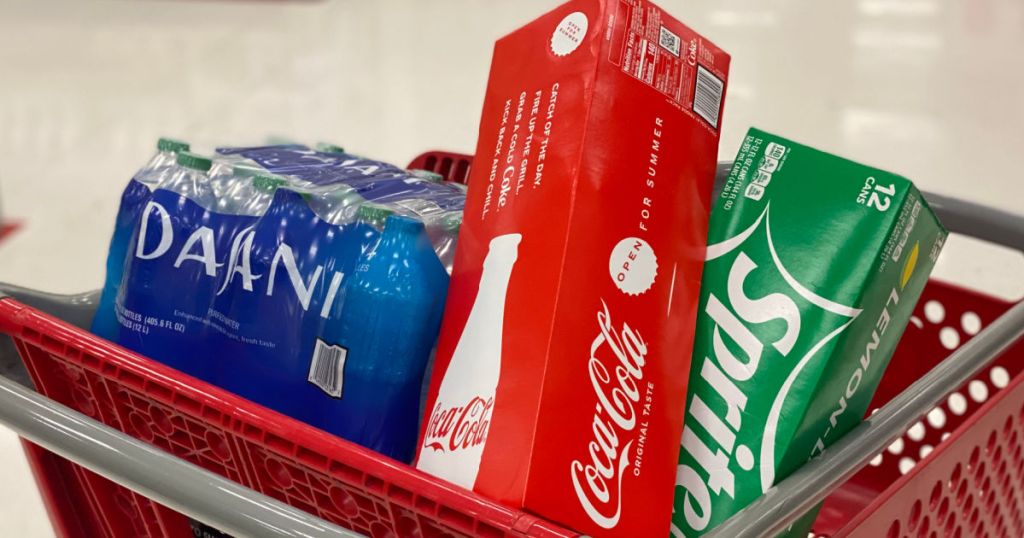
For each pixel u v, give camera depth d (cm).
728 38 494
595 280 89
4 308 109
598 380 88
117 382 101
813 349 96
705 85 101
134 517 119
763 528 84
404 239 100
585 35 93
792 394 96
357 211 105
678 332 97
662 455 93
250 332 108
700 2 571
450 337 96
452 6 670
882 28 506
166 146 126
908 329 169
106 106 507
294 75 538
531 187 92
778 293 99
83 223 360
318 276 104
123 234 124
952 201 154
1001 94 401
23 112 507
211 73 560
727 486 97
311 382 103
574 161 90
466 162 176
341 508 92
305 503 96
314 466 88
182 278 113
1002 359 162
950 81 419
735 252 102
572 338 87
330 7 725
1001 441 125
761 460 96
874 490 168
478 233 96
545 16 98
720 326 101
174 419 102
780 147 106
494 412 87
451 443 90
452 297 98
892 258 98
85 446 94
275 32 655
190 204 116
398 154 394
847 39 488
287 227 107
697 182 100
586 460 86
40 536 197
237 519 86
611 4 94
